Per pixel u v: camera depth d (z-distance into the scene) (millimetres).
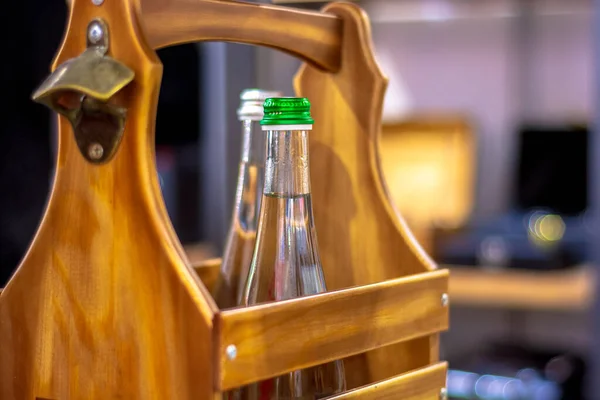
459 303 3539
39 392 703
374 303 732
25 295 708
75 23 689
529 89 4367
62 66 664
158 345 656
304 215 770
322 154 870
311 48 829
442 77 4504
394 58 4570
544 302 3270
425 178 4090
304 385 757
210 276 864
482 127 4445
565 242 3615
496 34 4398
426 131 4098
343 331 707
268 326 658
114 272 671
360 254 849
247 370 647
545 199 3955
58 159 694
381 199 837
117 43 670
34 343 704
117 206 669
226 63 1178
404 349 815
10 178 2434
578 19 4250
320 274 788
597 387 2348
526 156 3982
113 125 667
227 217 1195
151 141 669
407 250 821
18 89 2449
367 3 4129
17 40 2453
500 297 3312
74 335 688
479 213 4434
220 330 633
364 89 845
